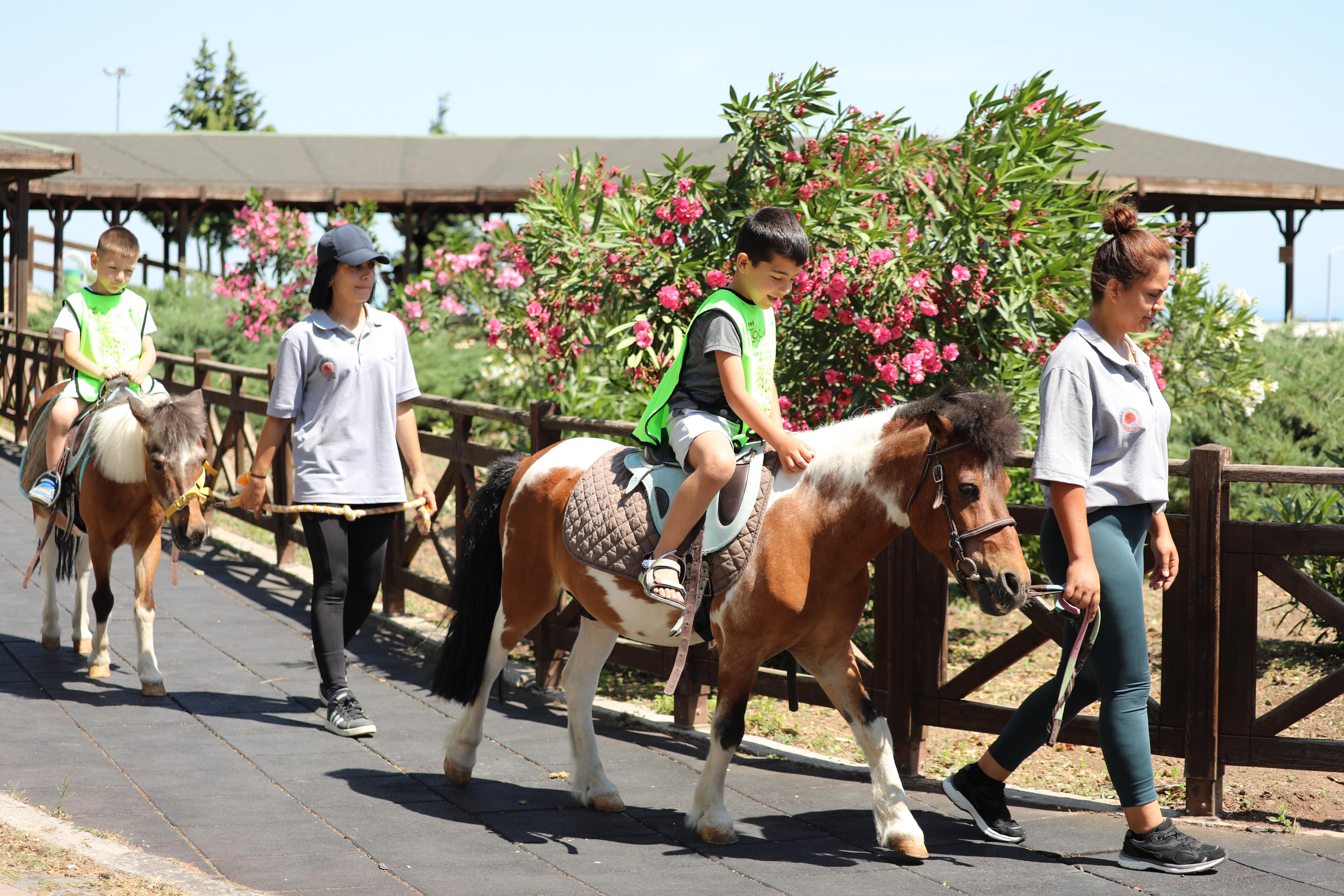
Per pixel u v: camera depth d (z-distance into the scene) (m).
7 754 4.46
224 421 12.91
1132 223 3.55
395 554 7.14
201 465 5.13
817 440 3.69
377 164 23.19
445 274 12.10
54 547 6.05
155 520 5.43
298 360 5.04
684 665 3.72
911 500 3.46
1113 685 3.55
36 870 3.15
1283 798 4.44
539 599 4.16
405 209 20.95
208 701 5.36
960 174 6.59
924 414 3.45
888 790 3.71
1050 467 3.44
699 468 3.50
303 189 20.20
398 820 3.93
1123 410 3.47
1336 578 7.24
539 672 5.76
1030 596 3.34
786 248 3.51
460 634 4.26
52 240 21.05
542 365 9.45
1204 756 4.03
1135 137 22.31
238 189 20.17
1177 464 4.01
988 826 3.84
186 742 4.74
